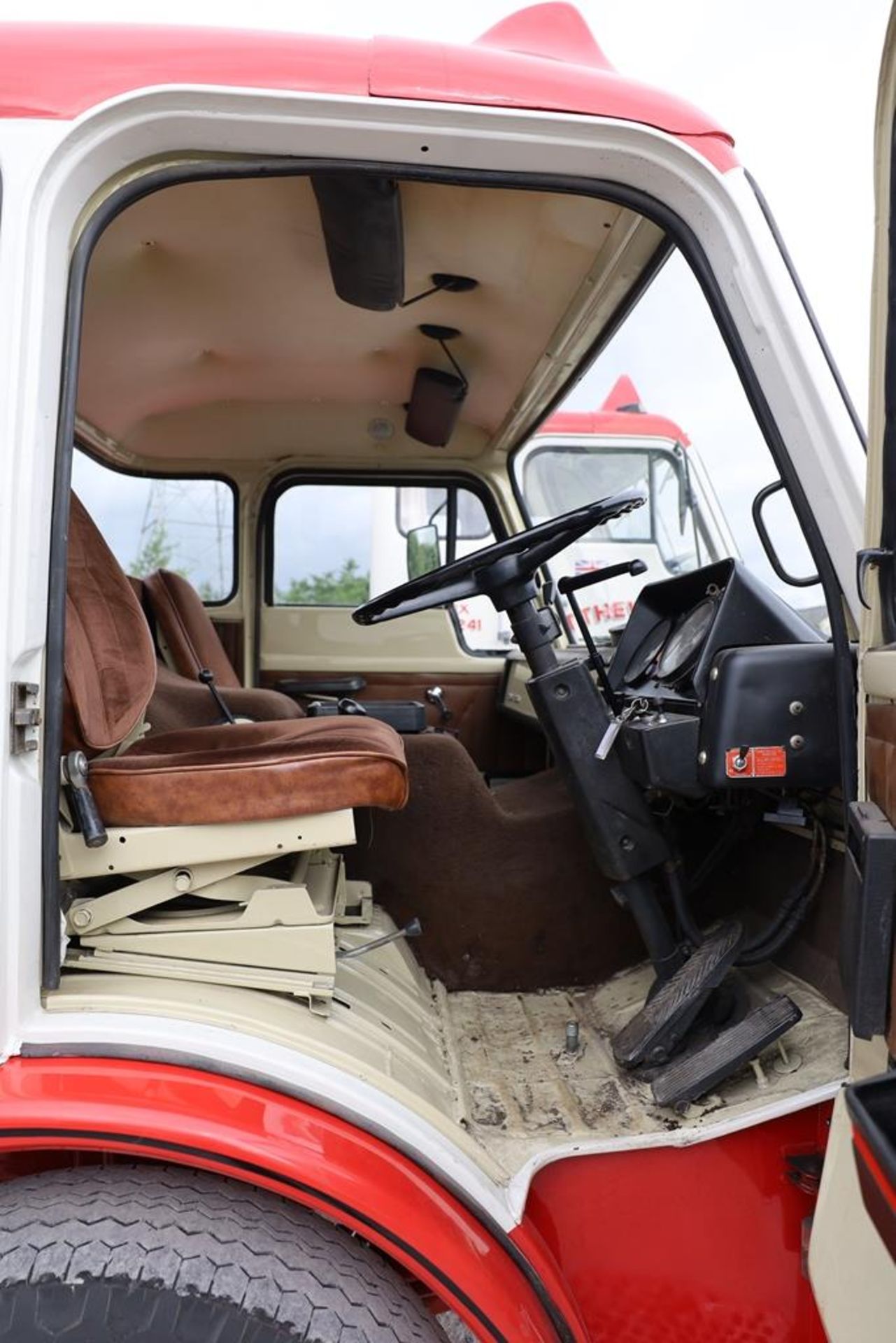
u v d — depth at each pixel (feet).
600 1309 4.22
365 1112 3.57
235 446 10.33
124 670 4.95
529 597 5.33
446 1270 3.43
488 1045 5.55
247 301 7.14
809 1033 4.65
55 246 3.59
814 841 4.94
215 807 4.13
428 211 5.50
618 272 5.92
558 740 5.23
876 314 3.33
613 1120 4.57
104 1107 3.24
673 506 13.07
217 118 3.72
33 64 3.61
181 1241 3.28
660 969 5.30
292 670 10.84
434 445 10.28
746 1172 4.24
